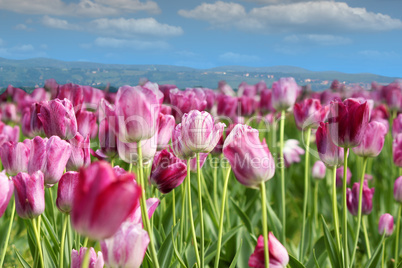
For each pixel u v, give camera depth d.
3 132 4.00
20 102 5.94
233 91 7.38
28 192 1.63
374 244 3.79
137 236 1.18
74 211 0.90
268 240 1.59
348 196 2.98
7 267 3.25
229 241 3.13
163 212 3.31
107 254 1.20
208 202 3.30
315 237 3.80
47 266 2.22
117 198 0.87
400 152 2.88
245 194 4.78
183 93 3.00
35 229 1.71
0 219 3.80
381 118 5.56
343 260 2.13
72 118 2.13
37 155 1.78
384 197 4.98
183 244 2.75
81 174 0.89
